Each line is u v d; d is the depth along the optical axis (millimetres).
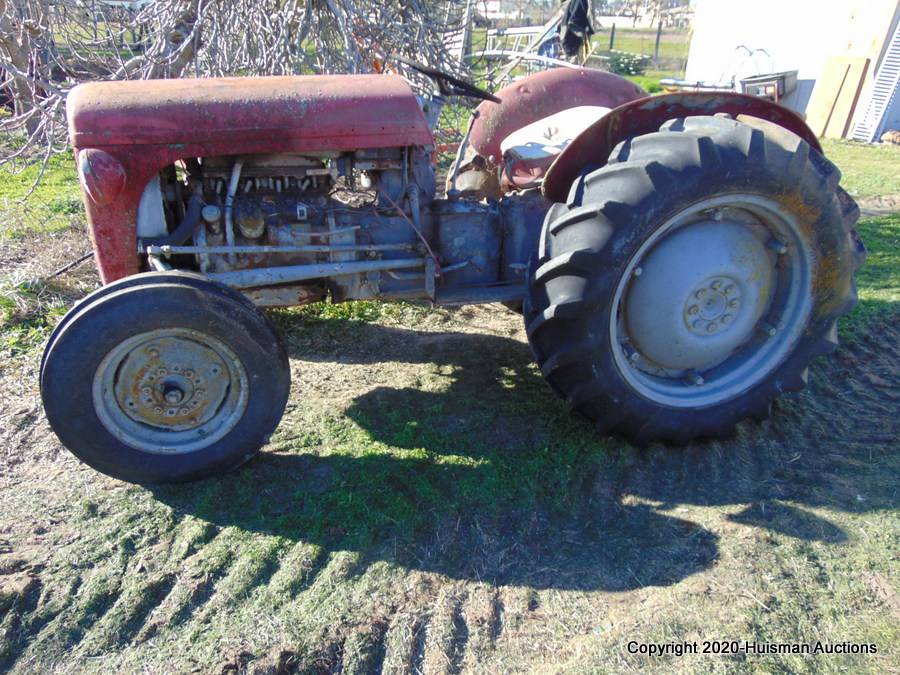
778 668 2098
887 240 6246
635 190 2658
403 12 6301
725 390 3158
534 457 3072
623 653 2150
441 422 3330
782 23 13664
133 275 2674
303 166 3000
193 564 2453
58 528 2625
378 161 3012
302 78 2906
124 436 2697
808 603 2336
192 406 2744
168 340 2625
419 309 4664
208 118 2684
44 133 6453
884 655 2148
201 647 2148
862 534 2633
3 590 2297
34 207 6512
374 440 3176
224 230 2994
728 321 3070
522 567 2492
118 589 2355
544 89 4457
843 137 13086
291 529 2619
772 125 2848
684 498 2861
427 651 2158
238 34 5828
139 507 2736
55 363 2496
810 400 3592
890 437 3234
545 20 17141
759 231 3002
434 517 2695
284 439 3180
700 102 2990
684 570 2477
